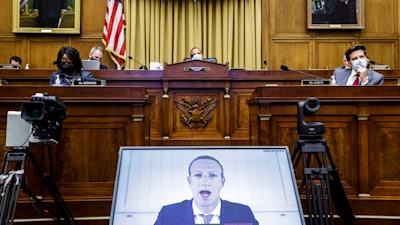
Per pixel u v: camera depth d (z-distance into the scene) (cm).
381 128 253
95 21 672
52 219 236
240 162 179
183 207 167
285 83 441
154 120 427
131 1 661
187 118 427
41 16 660
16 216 235
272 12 677
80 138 249
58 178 245
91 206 241
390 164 250
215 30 666
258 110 257
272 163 180
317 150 204
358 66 325
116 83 431
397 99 250
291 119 255
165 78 425
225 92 430
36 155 244
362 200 244
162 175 174
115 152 251
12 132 202
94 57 514
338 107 254
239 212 166
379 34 672
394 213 242
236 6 666
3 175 188
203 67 430
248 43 662
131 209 165
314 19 667
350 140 254
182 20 663
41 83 451
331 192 210
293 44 673
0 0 665
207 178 174
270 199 170
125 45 658
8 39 662
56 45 667
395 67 670
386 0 675
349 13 666
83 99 248
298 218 166
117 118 252
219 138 426
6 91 250
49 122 196
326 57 671
